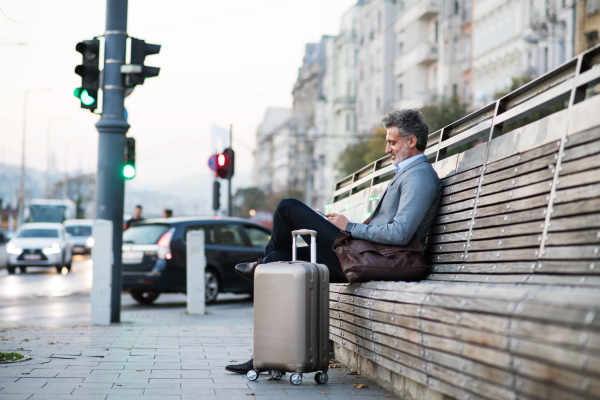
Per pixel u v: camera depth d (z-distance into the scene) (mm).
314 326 4391
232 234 14242
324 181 86188
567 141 3215
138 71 9312
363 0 77062
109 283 9188
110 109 9484
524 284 3244
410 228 4285
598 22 33969
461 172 4461
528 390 2287
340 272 4895
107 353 6164
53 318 10578
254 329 4543
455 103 43562
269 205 107250
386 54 65938
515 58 41531
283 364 4387
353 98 79312
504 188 3766
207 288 13758
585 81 3240
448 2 51156
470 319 2709
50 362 5559
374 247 4355
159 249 13195
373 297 4023
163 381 4648
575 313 2059
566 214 3080
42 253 24703
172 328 8672
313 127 97125
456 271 4109
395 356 3641
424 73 58219
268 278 4449
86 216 109125
